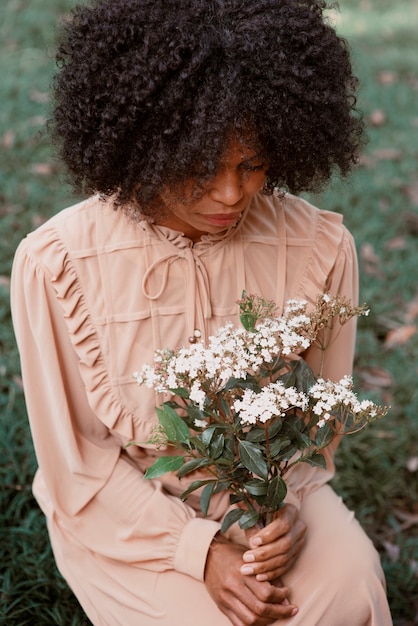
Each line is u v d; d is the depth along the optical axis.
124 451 1.70
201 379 1.33
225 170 1.34
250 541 1.50
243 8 1.33
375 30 5.34
